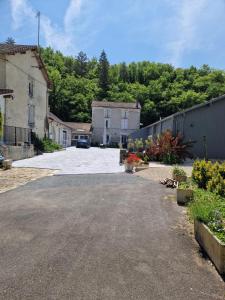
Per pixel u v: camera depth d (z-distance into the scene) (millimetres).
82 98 69438
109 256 4449
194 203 6301
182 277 3916
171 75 74250
